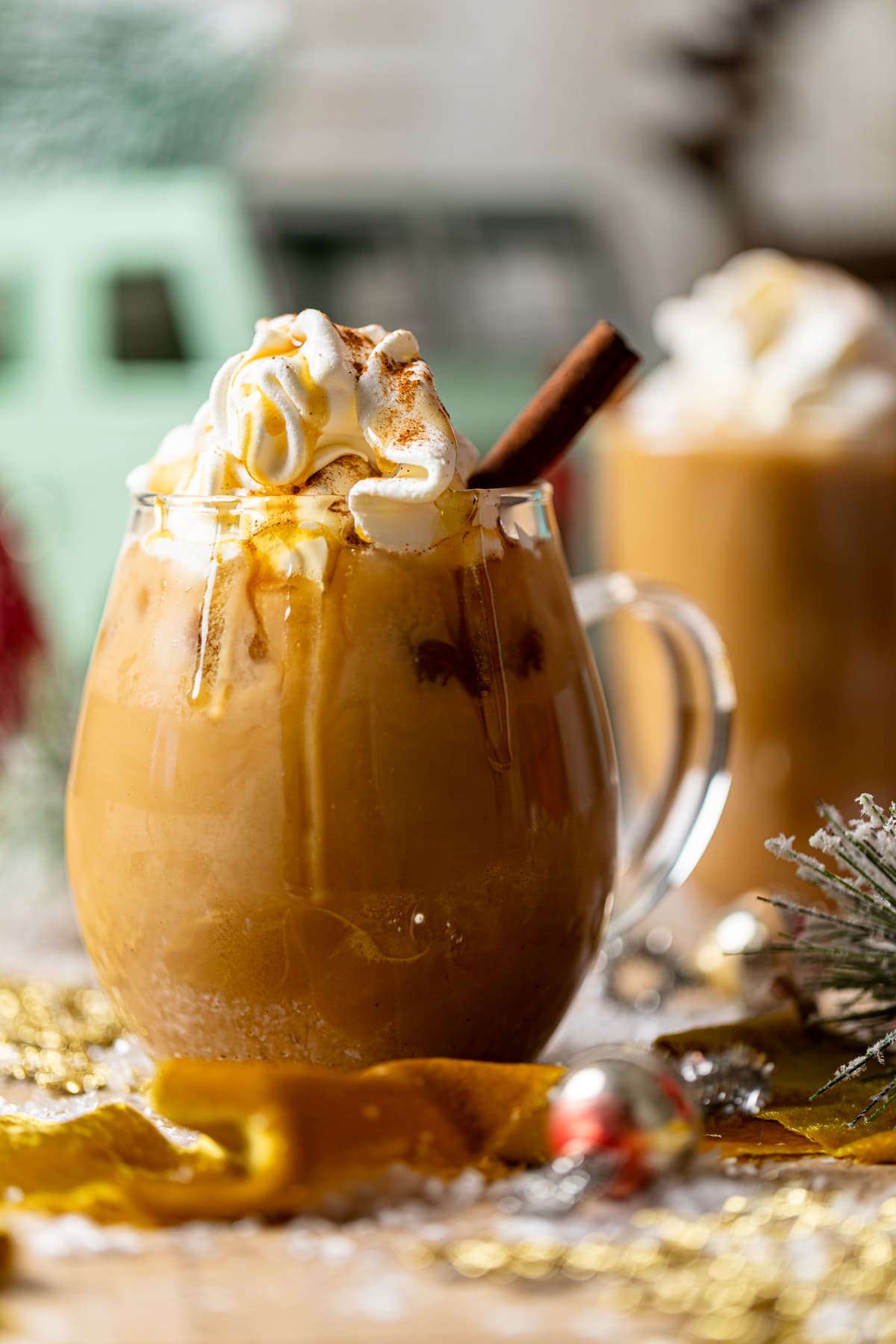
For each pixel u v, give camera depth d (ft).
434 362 5.12
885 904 1.73
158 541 1.72
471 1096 1.63
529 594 1.74
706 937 2.08
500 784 1.69
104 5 4.87
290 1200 1.56
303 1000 1.69
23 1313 1.47
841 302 2.41
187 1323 1.46
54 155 4.89
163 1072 1.59
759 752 2.36
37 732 2.34
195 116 4.99
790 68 5.32
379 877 1.67
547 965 1.74
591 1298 1.49
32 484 4.65
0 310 4.83
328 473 1.69
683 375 2.47
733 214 5.42
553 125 5.40
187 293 4.91
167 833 1.69
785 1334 1.44
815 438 2.31
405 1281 1.50
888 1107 1.70
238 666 1.68
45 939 2.22
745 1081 1.70
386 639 1.68
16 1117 1.67
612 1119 1.56
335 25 5.25
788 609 2.33
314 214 5.28
